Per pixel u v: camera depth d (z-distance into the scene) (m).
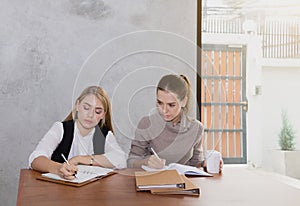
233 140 2.48
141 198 0.96
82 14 2.46
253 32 2.71
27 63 2.40
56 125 1.49
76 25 2.45
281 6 2.77
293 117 2.68
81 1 2.46
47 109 2.40
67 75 2.43
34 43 2.41
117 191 1.05
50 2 2.43
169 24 2.54
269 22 2.74
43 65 2.41
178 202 0.92
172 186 1.02
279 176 2.53
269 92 2.69
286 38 2.74
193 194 1.02
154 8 2.53
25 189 1.06
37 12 2.42
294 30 2.76
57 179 1.17
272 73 2.70
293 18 2.77
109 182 1.18
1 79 2.37
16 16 2.40
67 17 2.44
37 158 1.39
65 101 2.42
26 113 2.39
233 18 2.71
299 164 2.62
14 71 2.38
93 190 1.06
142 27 2.51
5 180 2.35
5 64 2.38
